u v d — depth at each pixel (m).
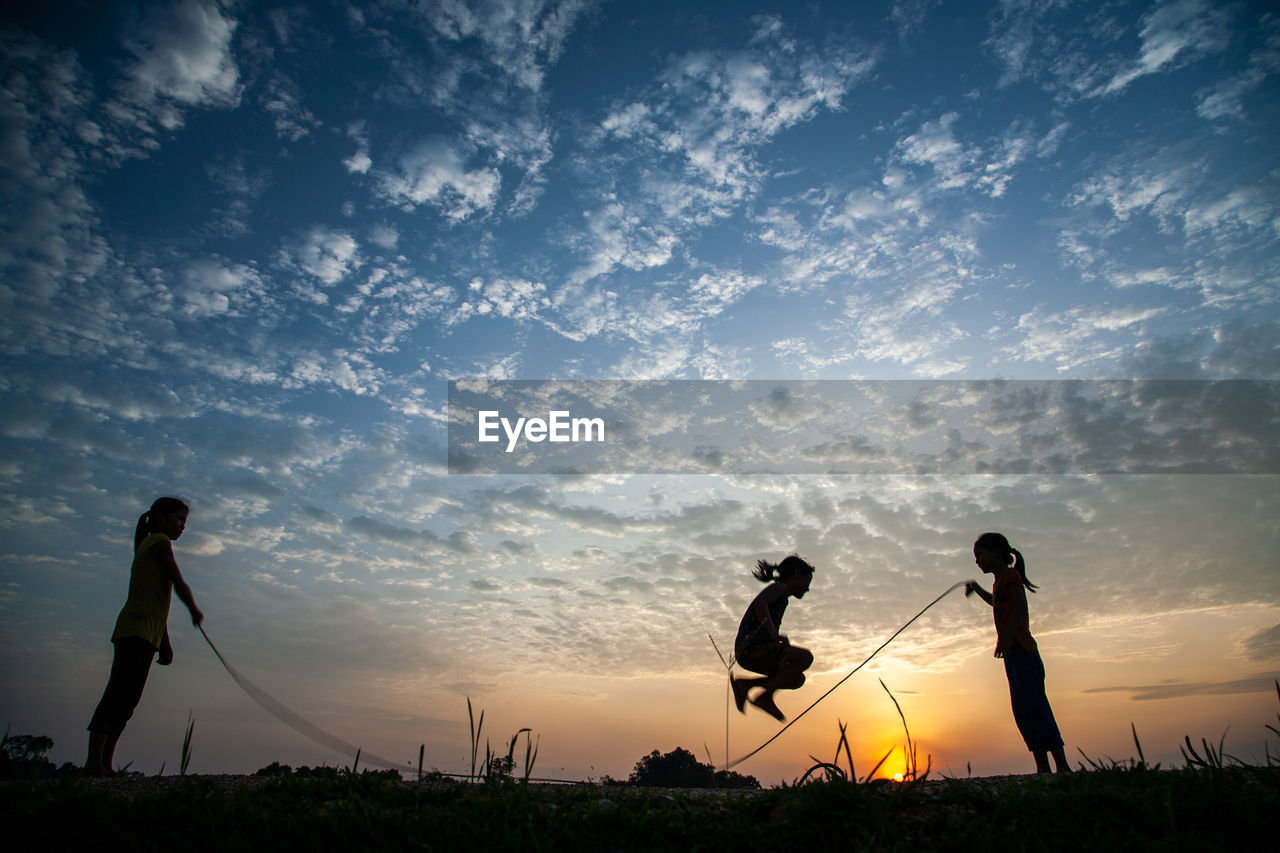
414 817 4.49
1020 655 6.38
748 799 4.91
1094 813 4.38
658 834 4.36
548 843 4.21
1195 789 4.44
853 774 4.87
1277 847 3.92
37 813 4.15
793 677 6.85
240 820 4.35
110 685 5.86
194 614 6.05
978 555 7.00
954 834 4.29
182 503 6.65
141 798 4.55
